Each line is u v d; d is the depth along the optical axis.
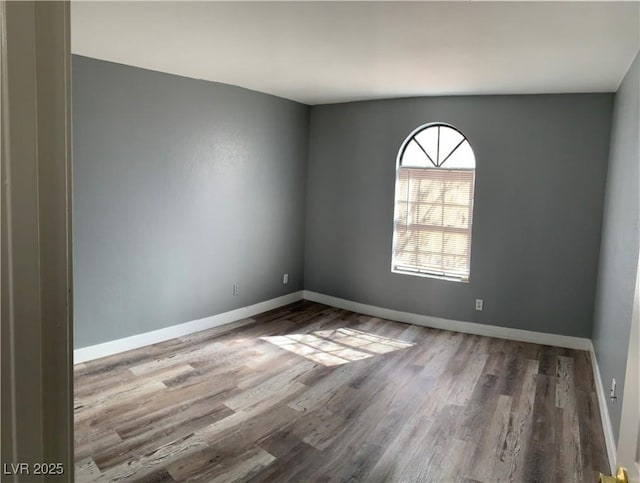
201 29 2.82
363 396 3.43
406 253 5.27
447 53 3.16
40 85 0.50
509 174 4.64
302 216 5.86
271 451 2.70
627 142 3.10
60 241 0.53
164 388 3.44
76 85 3.53
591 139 4.30
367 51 3.19
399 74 3.86
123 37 3.02
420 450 2.75
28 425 0.52
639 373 1.02
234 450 2.70
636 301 1.13
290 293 5.83
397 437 2.89
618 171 3.47
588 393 3.55
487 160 4.72
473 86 4.24
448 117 4.86
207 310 4.77
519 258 4.68
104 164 3.77
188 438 2.80
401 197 5.25
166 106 4.14
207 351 4.20
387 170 5.24
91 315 3.83
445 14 2.42
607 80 3.73
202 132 4.47
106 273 3.88
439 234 5.07
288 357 4.13
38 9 0.49
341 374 3.81
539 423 3.09
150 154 4.07
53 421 0.54
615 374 2.84
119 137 3.84
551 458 2.71
